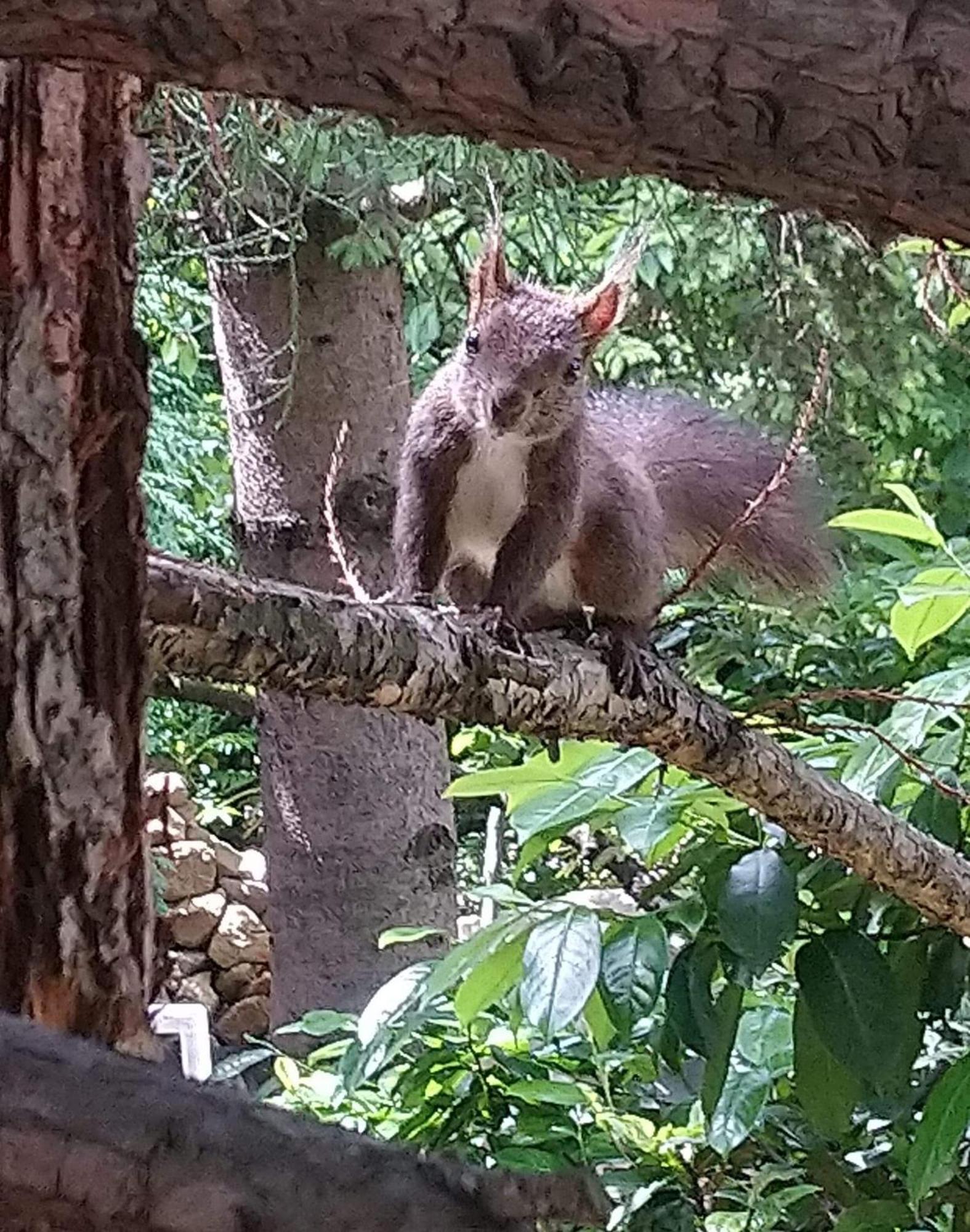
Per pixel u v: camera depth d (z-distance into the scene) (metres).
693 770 2.17
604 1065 2.25
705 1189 2.26
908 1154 2.05
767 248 3.86
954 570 2.20
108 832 1.17
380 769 4.41
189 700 5.35
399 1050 2.37
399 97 0.83
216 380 6.36
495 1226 0.57
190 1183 0.55
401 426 4.28
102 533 1.18
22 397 1.14
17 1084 0.57
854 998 1.95
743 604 3.02
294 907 4.44
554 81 0.81
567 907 2.04
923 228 0.87
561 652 2.11
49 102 1.14
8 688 1.13
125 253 1.20
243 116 3.20
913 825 2.26
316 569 4.21
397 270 4.35
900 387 4.20
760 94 0.81
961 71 0.80
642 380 4.30
